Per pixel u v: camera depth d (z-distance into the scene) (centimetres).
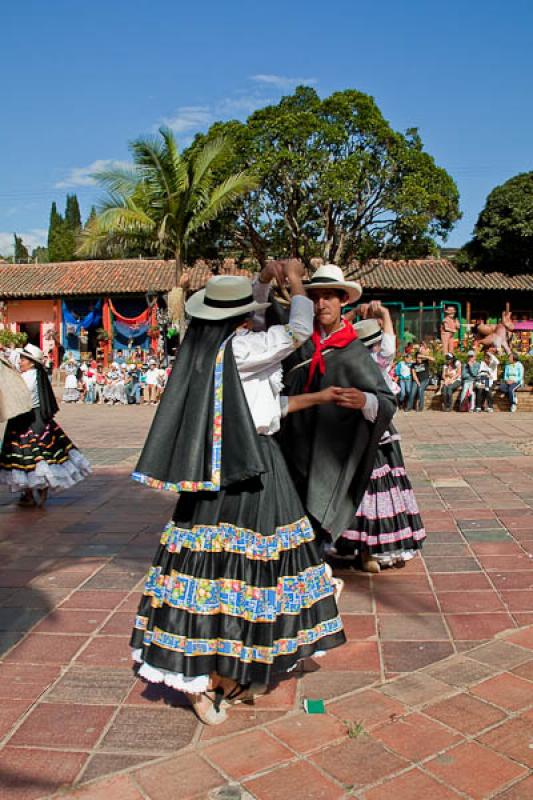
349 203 2378
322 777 269
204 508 295
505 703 317
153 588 300
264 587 290
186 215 2400
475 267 3092
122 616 432
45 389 717
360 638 393
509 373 1892
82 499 769
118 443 1259
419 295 2989
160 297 3078
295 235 2584
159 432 293
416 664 359
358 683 341
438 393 1984
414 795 258
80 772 275
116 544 591
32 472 709
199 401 290
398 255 2692
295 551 304
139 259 3475
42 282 3269
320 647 309
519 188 3000
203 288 320
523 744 286
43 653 381
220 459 285
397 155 2436
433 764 275
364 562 505
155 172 2284
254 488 296
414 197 2422
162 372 2344
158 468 290
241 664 283
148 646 291
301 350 379
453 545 569
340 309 373
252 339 301
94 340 3256
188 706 324
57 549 579
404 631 401
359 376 358
